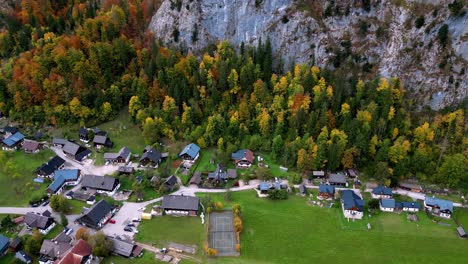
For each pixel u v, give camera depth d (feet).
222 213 414.41
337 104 504.84
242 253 367.86
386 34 534.78
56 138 520.01
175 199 412.57
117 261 351.46
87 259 341.00
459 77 495.41
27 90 542.57
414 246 383.04
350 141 479.82
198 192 443.73
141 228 390.63
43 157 493.36
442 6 502.79
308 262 362.12
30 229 379.76
